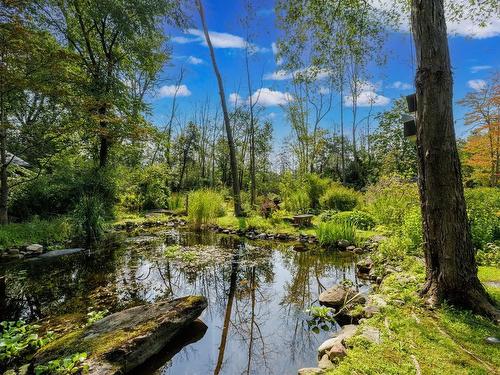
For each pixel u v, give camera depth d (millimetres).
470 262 2865
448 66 2797
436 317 2664
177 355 2998
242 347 3137
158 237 8938
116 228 10297
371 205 10219
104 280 5137
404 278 3818
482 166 14141
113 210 11531
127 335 2777
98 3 9789
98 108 8953
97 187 10688
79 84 8500
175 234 9422
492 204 6734
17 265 6008
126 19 10039
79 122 8672
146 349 2760
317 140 20641
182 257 6629
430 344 2244
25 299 4297
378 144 22656
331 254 6828
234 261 6336
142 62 11859
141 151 13312
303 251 7109
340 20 4703
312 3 4582
